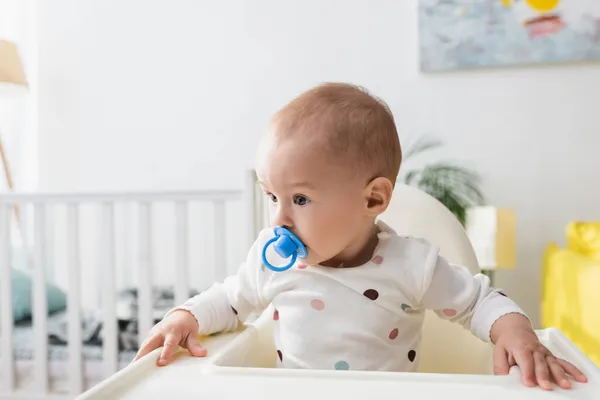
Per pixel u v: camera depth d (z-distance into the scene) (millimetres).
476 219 2051
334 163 666
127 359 1798
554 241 2338
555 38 2295
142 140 2586
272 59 2512
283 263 752
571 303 1564
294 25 2498
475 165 2383
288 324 736
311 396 449
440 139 2400
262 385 474
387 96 2436
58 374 1824
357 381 476
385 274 725
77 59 2625
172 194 1789
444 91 2402
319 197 664
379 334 718
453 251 971
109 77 2605
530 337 601
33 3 2658
